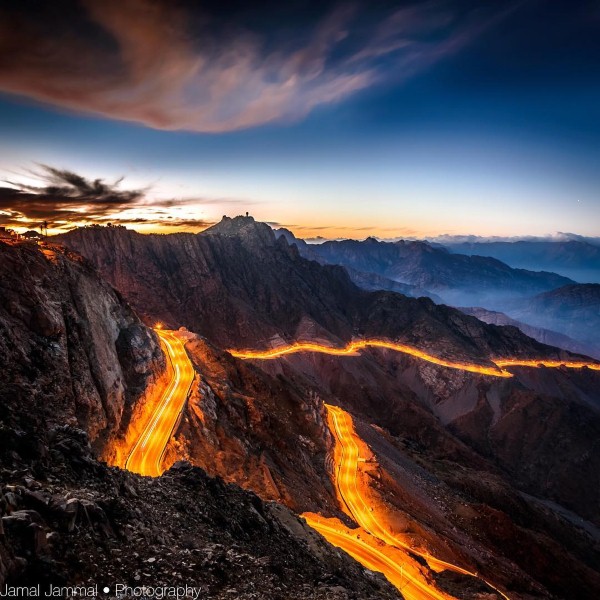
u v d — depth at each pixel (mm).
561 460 195250
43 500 17953
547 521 128875
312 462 90500
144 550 19844
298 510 64250
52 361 52562
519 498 128250
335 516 69812
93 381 60812
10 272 56594
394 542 67938
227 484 36250
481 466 176125
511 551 93875
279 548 30797
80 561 16828
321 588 25375
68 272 69562
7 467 20172
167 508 26516
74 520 18188
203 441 70438
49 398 47781
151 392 75688
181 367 91500
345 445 107625
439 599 49656
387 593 36562
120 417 63875
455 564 67375
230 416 82625
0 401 25922
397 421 198375
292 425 101625
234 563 23047
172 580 18609
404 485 97875
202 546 23578
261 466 70500
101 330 71125
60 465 22859
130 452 61062
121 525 20547
